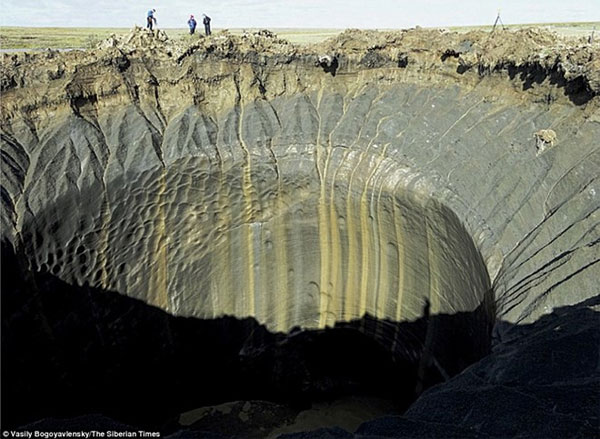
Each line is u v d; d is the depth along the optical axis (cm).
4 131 1556
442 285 1670
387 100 1955
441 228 1630
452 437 761
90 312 1634
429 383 1780
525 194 1446
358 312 1986
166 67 1869
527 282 1216
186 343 1920
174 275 1841
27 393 1470
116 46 1831
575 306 1077
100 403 1722
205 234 1869
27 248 1450
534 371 897
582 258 1159
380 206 1800
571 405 777
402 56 1945
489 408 820
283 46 1995
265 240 1942
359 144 1859
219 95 1927
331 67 2002
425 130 1798
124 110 1783
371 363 2098
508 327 1150
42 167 1555
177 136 1795
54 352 1541
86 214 1598
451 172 1633
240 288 1964
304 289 2003
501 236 1395
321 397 2155
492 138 1647
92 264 1630
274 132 1908
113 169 1658
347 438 841
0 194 1435
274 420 2058
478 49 1794
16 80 1609
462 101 1817
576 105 1522
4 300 1377
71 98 1678
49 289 1513
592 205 1288
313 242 1959
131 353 1773
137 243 1734
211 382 2053
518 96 1684
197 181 1802
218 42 1903
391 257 1844
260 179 1867
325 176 1872
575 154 1430
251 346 2033
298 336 2061
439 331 1694
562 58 1502
